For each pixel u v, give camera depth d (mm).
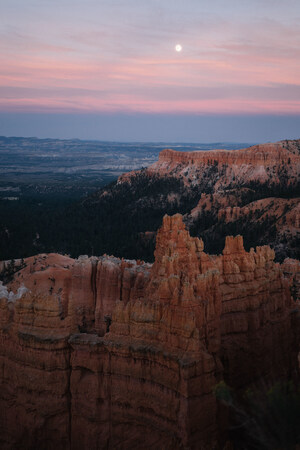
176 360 29828
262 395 24375
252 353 39469
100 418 32594
